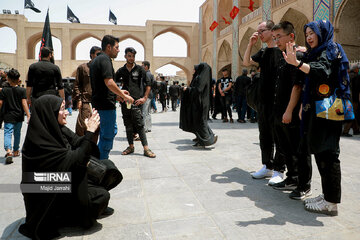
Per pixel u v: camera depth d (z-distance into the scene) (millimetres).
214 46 25469
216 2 24891
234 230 1924
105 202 1977
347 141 5254
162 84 13133
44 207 1772
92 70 3090
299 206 2332
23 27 28703
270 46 2842
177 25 30938
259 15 16703
